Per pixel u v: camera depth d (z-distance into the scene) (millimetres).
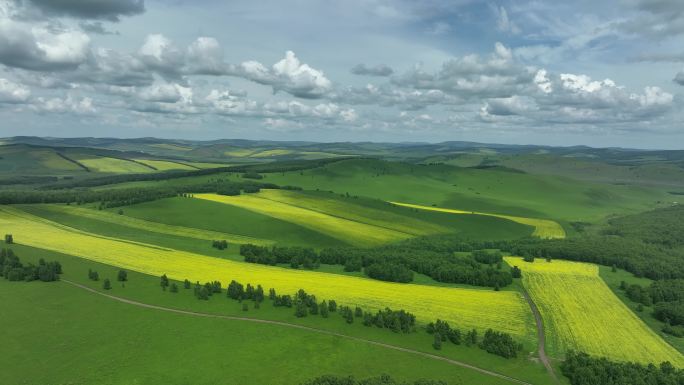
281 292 142375
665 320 127938
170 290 141750
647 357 107875
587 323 126188
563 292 151000
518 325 123500
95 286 144125
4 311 125500
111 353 104062
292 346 108562
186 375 95625
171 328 116688
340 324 121625
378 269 160250
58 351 104750
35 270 150625
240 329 117000
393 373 98188
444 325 117000
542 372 100812
